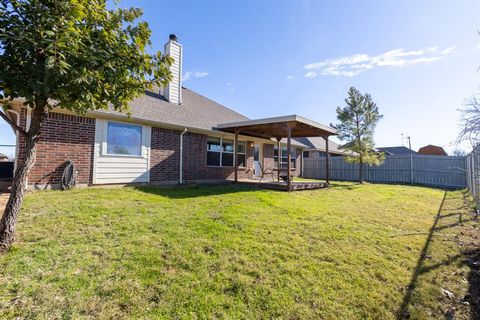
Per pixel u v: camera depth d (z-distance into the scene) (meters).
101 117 7.57
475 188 7.06
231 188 8.76
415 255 3.47
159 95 10.93
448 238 4.21
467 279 2.87
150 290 2.30
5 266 2.48
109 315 1.96
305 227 4.39
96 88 2.88
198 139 10.73
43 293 2.14
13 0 2.29
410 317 2.21
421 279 2.83
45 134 6.48
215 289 2.39
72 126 6.99
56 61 2.41
